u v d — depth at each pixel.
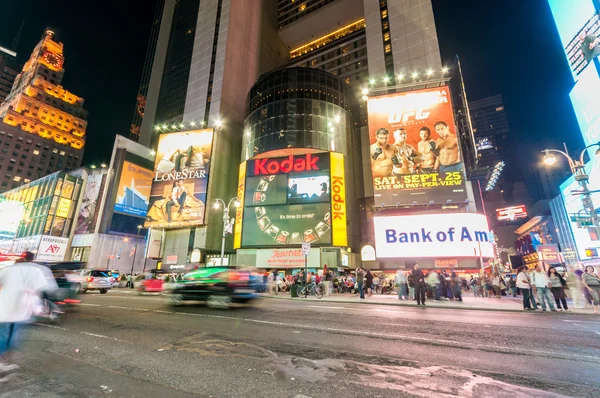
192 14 86.50
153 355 5.41
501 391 3.86
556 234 63.16
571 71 72.69
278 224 35.44
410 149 32.06
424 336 6.95
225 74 53.59
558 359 5.25
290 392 3.80
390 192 31.41
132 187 53.12
